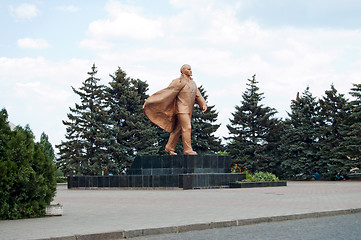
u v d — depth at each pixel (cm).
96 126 4653
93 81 4841
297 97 5181
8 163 1085
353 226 965
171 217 1084
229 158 2977
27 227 921
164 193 2244
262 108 5309
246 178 2998
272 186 2952
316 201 1561
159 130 5153
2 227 924
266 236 835
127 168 4841
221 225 974
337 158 4622
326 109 4841
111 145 4616
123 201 1700
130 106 4975
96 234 823
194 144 5141
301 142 4916
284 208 1284
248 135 5300
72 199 1853
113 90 4947
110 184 2895
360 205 1370
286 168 5094
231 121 5422
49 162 1210
